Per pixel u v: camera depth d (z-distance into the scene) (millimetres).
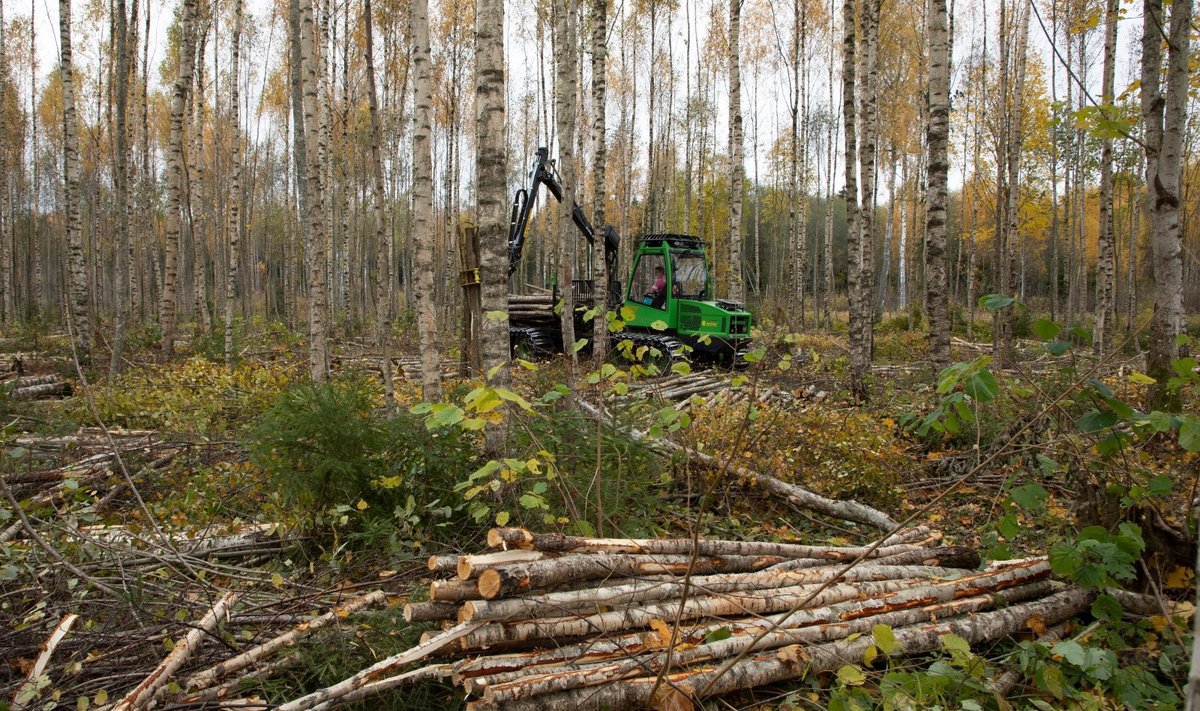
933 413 3498
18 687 3211
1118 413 3395
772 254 32531
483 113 5602
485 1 5574
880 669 3309
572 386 7555
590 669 2904
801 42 23359
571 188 11148
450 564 3117
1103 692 3062
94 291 24953
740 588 3480
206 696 3094
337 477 4902
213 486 5738
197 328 19094
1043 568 3951
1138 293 30141
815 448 7129
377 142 7484
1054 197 23938
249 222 31844
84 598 4027
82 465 6379
